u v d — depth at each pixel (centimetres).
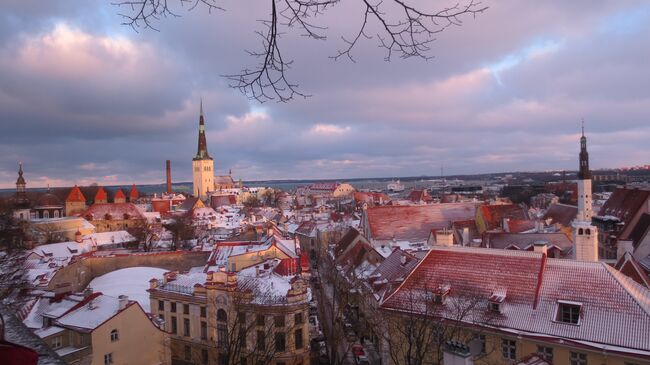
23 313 5994
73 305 5888
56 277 7938
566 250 8225
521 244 8744
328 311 7512
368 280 7419
